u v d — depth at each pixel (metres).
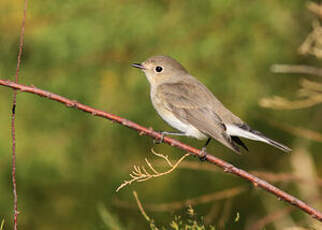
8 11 11.69
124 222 11.82
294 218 11.75
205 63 11.64
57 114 11.69
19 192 11.89
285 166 12.65
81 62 11.66
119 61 11.67
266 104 9.97
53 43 11.45
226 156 12.40
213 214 10.16
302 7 11.55
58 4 11.62
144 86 11.54
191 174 12.16
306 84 10.73
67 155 11.73
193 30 11.62
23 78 11.66
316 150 12.89
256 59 11.59
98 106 11.59
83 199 12.26
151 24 11.50
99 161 12.07
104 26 11.53
